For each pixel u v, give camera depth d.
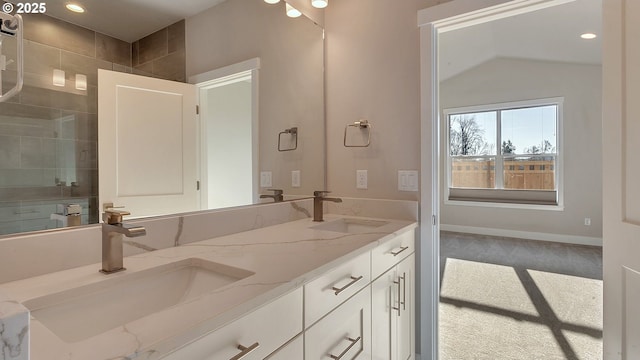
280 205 1.78
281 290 0.81
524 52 4.91
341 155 2.10
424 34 1.79
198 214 1.33
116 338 0.56
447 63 5.18
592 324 2.35
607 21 1.24
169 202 1.28
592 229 4.85
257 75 1.72
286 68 1.89
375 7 1.97
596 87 4.82
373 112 1.97
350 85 2.06
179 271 1.03
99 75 1.08
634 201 1.15
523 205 5.36
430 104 1.78
